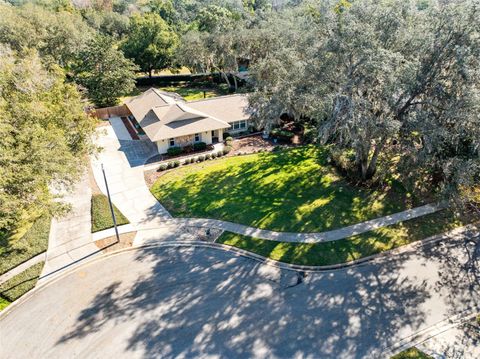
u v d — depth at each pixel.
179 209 24.00
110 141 35.81
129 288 17.67
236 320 15.80
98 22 74.69
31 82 23.98
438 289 17.25
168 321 15.82
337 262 19.00
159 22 58.41
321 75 22.19
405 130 20.55
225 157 31.84
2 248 20.39
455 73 18.84
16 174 16.39
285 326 15.47
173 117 32.91
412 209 23.11
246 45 48.78
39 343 14.95
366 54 18.97
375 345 14.58
